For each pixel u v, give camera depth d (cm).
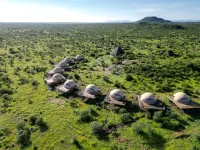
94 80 5569
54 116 3866
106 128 3431
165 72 5803
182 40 12450
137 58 7781
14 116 3934
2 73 6297
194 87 4869
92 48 10388
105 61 7619
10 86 5312
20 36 16150
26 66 7138
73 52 9394
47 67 6988
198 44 10688
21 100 4566
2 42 12556
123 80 5484
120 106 4019
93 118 3725
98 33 19025
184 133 3206
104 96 4525
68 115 3872
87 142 3141
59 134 3356
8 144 3206
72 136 3291
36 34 17975
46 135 3347
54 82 5219
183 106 3781
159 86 4925
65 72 6319
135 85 5100
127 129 3381
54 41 13200
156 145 3008
